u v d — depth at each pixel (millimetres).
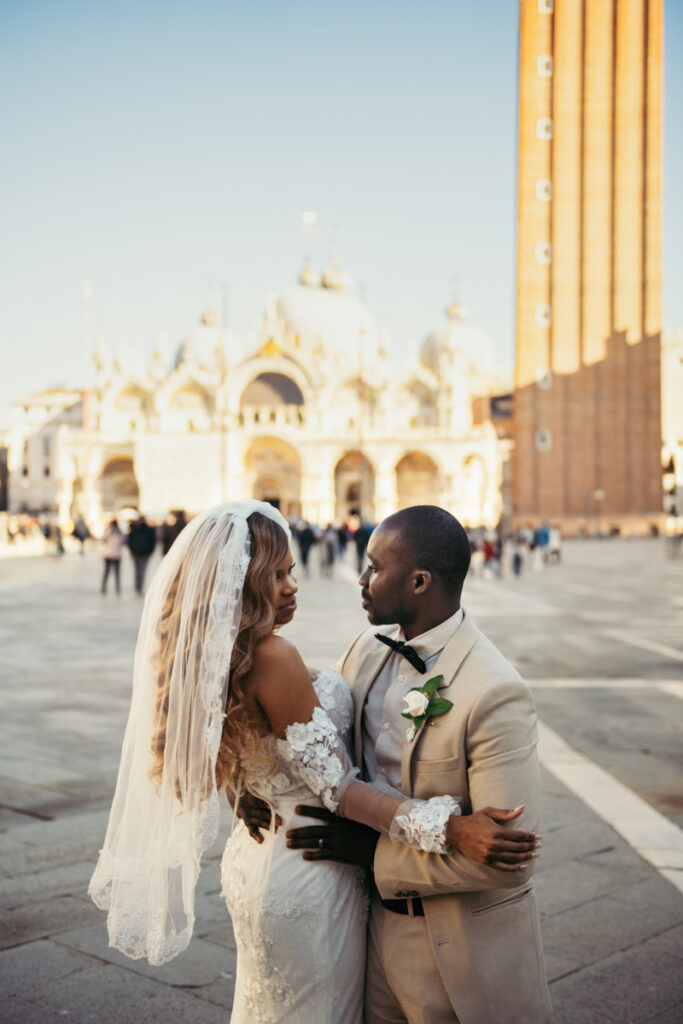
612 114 71375
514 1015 2664
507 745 2602
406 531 2793
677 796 7066
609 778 7500
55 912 4906
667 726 9438
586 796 7016
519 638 16391
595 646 15352
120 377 92000
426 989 2709
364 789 2688
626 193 72000
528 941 2750
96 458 87312
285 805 2799
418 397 91562
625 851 5883
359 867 2889
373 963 2885
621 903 5113
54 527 55906
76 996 4086
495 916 2691
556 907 5066
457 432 85188
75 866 5543
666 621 19062
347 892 2830
